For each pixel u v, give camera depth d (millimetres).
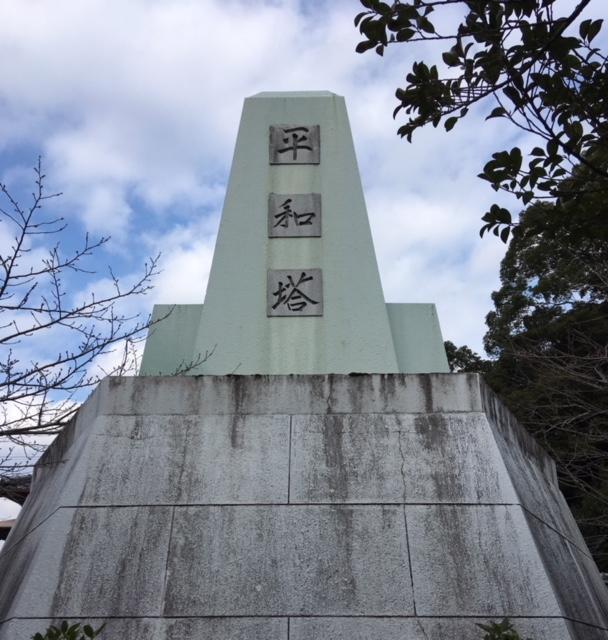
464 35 4199
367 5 4148
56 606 4637
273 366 6730
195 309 7465
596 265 12844
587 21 4027
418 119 4566
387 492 5176
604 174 4168
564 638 4543
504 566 4832
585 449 12039
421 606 4664
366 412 5598
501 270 17969
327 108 7969
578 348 14602
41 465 6895
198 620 4605
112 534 4988
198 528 5012
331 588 4742
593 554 12250
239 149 7730
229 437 5480
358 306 6988
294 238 7305
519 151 4332
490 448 5410
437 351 7270
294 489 5191
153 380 5758
